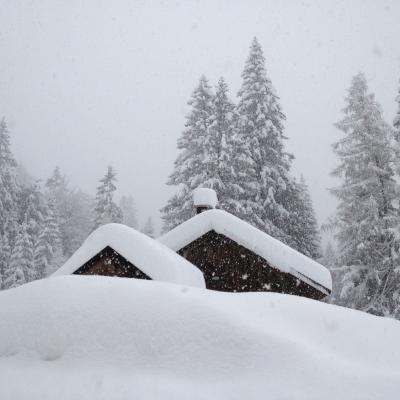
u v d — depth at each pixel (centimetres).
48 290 393
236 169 2269
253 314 370
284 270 999
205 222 1085
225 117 2391
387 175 1966
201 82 2547
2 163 3819
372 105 2022
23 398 280
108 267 851
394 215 1884
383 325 447
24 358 334
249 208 2141
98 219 3353
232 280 1063
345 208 1952
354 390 273
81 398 275
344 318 424
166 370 304
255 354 306
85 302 367
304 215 2638
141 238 819
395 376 295
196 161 2312
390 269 1842
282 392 270
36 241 3816
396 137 2061
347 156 1981
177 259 834
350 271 1877
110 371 307
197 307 347
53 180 5878
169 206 2327
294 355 304
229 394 273
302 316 403
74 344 334
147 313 346
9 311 378
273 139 2392
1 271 3425
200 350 314
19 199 4125
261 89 2450
